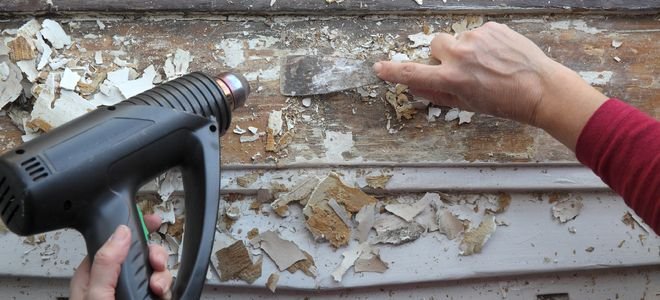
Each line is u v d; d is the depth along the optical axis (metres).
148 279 0.69
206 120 0.76
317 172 0.93
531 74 0.81
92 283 0.64
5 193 0.65
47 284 0.92
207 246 0.73
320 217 0.92
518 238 0.94
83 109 0.93
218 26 0.98
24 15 0.96
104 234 0.68
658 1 0.99
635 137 0.72
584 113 0.77
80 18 0.97
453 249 0.93
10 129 0.93
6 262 0.90
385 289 0.93
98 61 0.95
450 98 0.90
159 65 0.96
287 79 0.95
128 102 0.74
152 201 0.92
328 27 0.98
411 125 0.95
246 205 0.92
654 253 0.95
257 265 0.91
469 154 0.94
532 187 0.94
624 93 0.98
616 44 0.99
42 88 0.93
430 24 0.99
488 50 0.83
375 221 0.93
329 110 0.95
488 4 0.99
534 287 0.96
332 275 0.91
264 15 0.98
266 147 0.93
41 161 0.65
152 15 0.98
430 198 0.94
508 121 0.96
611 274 0.97
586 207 0.96
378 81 0.96
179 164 0.76
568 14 0.99
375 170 0.94
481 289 0.95
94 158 0.67
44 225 0.66
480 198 0.95
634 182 0.71
